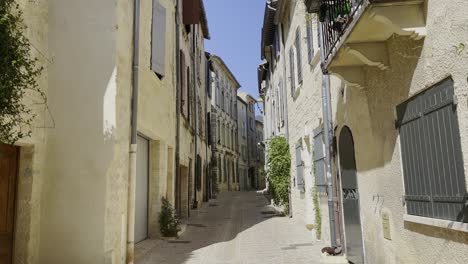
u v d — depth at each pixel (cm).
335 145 766
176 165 1266
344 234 724
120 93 707
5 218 607
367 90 561
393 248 493
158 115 1012
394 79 467
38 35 663
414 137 427
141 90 857
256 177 5294
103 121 679
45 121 673
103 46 695
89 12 703
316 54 859
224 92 3731
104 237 651
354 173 650
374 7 389
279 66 1706
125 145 727
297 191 1340
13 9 507
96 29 699
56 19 700
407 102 441
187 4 1559
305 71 1058
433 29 372
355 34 457
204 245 952
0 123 405
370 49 481
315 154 934
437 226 378
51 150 673
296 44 1182
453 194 353
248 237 1064
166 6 1138
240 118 4612
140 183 973
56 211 659
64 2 705
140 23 860
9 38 381
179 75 1335
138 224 954
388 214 505
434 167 387
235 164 4172
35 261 637
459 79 334
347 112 666
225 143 3716
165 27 1065
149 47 935
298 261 746
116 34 698
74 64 691
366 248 596
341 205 739
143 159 999
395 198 483
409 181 444
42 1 679
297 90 1207
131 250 730
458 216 347
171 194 1175
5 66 374
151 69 946
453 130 350
